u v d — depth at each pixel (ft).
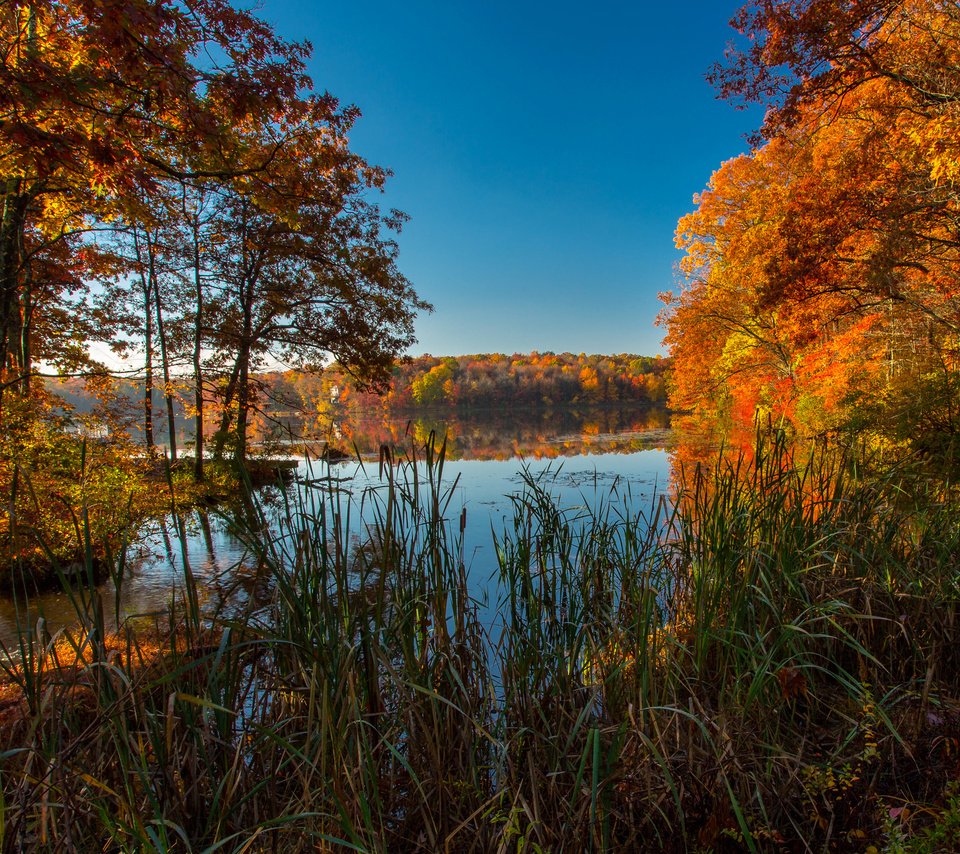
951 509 10.75
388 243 52.01
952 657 8.68
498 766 6.43
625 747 6.95
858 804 6.28
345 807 5.71
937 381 21.02
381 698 7.93
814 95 26.23
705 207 62.08
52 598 18.56
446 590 8.54
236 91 15.85
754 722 7.73
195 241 43.24
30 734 5.35
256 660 7.59
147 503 24.25
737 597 9.00
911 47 26.22
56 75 12.71
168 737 5.48
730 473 10.57
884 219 27.53
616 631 8.81
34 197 25.03
